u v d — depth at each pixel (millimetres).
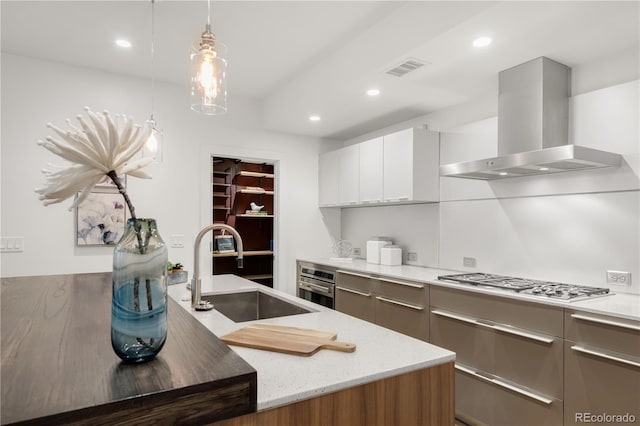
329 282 3857
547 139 2373
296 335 1316
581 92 2471
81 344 888
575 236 2461
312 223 4523
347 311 3592
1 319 1098
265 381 958
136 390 664
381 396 1033
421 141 3357
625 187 2223
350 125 4062
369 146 3793
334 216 4703
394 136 3494
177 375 734
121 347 768
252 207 5109
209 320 1611
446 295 2625
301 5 2318
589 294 2102
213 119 3857
